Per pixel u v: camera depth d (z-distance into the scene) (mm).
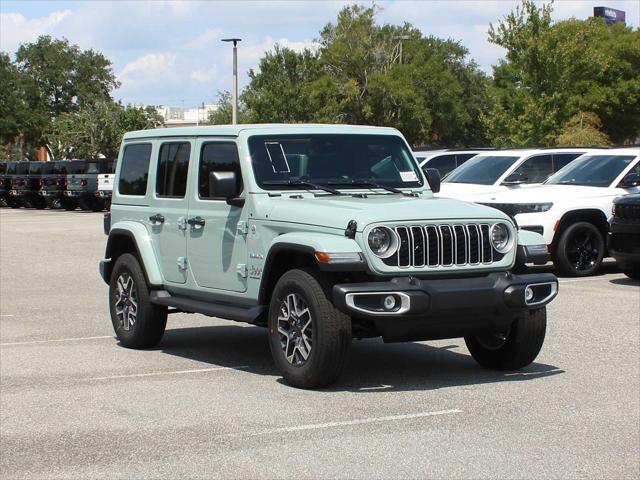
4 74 98688
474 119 96375
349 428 6738
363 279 7781
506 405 7359
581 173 16562
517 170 17953
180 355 9750
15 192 47281
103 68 104250
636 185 16000
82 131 75562
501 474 5727
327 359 7656
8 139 100000
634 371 8570
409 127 80562
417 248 7738
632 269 14914
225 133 9008
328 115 75250
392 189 8961
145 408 7461
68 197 44375
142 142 10312
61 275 17766
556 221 15469
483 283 7797
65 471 5934
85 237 27156
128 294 10195
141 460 6113
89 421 7117
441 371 8695
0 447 6484
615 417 6996
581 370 8633
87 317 12570
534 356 8477
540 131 45625
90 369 9070
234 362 9328
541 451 6176
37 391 8148
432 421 6902
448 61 95688
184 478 5738
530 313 8312
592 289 14086
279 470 5836
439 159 22469
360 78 79438
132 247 10508
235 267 8727
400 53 81438
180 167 9602
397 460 5996
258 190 8547
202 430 6773
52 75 100875
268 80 78438
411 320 7586
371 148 9203
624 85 67062
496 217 8039
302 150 8906
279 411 7246
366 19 79938
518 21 45500
